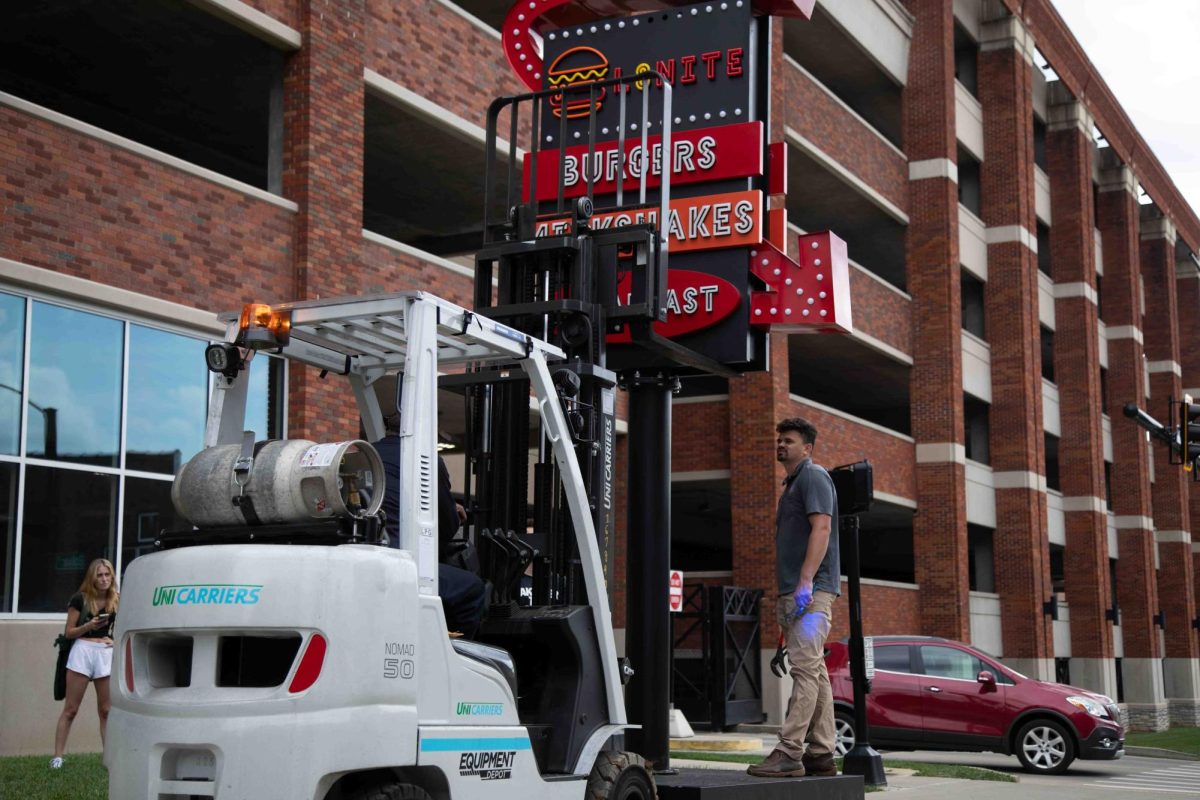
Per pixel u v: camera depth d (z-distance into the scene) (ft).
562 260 24.90
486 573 22.53
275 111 53.83
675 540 126.41
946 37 109.19
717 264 33.42
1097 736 57.16
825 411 90.48
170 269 47.09
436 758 17.49
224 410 19.93
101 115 72.95
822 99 93.76
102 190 44.83
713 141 33.81
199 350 48.29
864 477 42.09
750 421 82.43
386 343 21.48
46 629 41.68
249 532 17.90
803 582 26.68
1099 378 146.20
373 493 17.99
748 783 23.75
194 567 16.97
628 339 28.53
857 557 45.11
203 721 16.37
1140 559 153.99
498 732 18.78
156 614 17.04
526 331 24.13
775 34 87.15
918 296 106.32
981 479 114.32
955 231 108.06
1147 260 177.47
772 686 78.33
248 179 82.38
